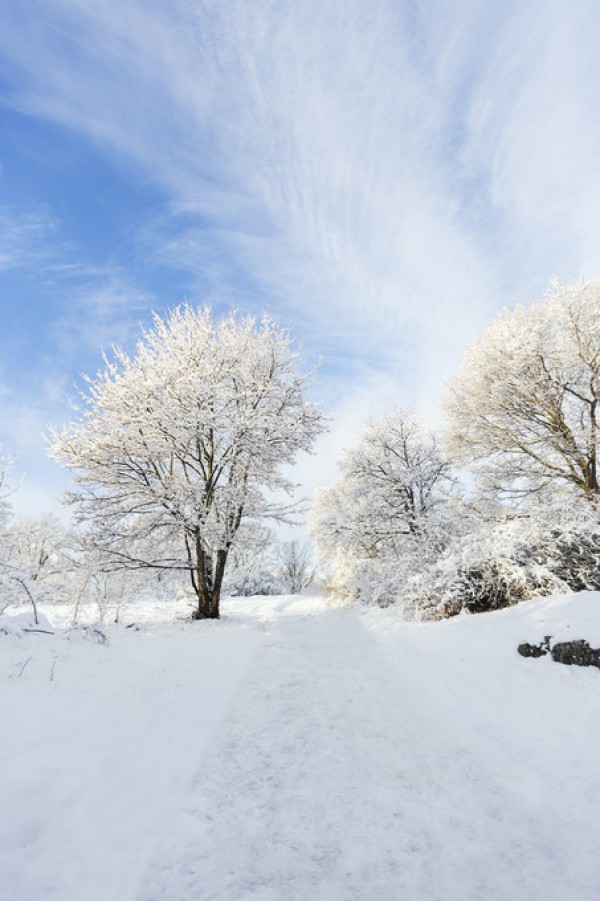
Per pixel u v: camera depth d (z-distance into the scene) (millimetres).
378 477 17312
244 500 13859
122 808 2746
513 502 15141
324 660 6832
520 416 14391
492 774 3195
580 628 5406
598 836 2479
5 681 4879
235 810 2824
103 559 12422
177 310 15117
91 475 12930
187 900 2080
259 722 4258
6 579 9383
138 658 6520
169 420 12539
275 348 15695
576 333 13484
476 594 9297
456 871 2268
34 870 2170
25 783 2836
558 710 4141
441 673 5660
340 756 3553
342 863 2348
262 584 28922
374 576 16969
